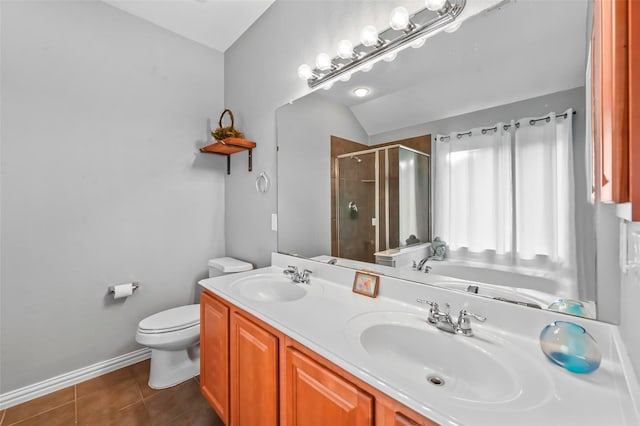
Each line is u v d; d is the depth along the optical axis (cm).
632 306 56
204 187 240
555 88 83
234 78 237
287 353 95
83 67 182
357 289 132
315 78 157
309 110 166
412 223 117
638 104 33
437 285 108
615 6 34
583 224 78
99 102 188
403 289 117
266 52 200
